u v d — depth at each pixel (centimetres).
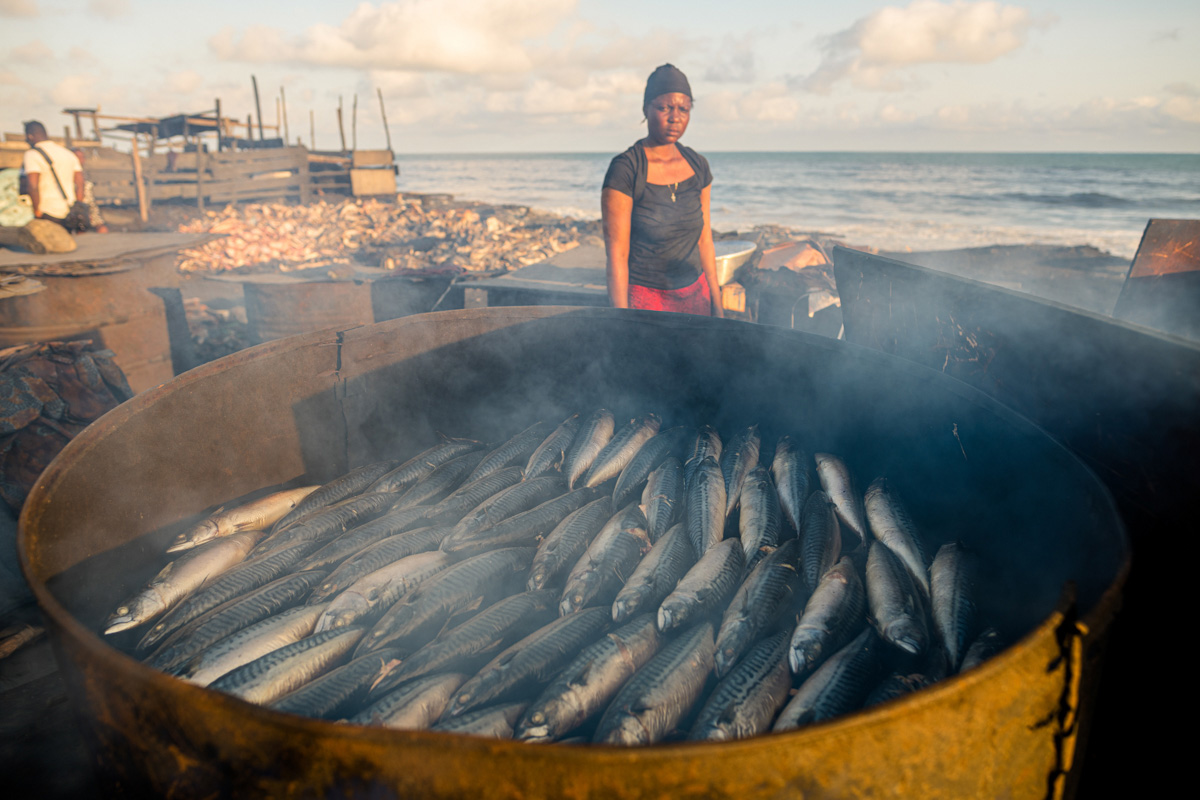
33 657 293
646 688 164
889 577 203
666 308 392
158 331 575
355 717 163
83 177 743
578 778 88
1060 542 167
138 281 554
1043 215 2836
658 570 221
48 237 531
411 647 203
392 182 2489
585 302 478
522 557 239
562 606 211
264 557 234
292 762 95
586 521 252
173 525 242
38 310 492
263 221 1858
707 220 397
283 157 2156
